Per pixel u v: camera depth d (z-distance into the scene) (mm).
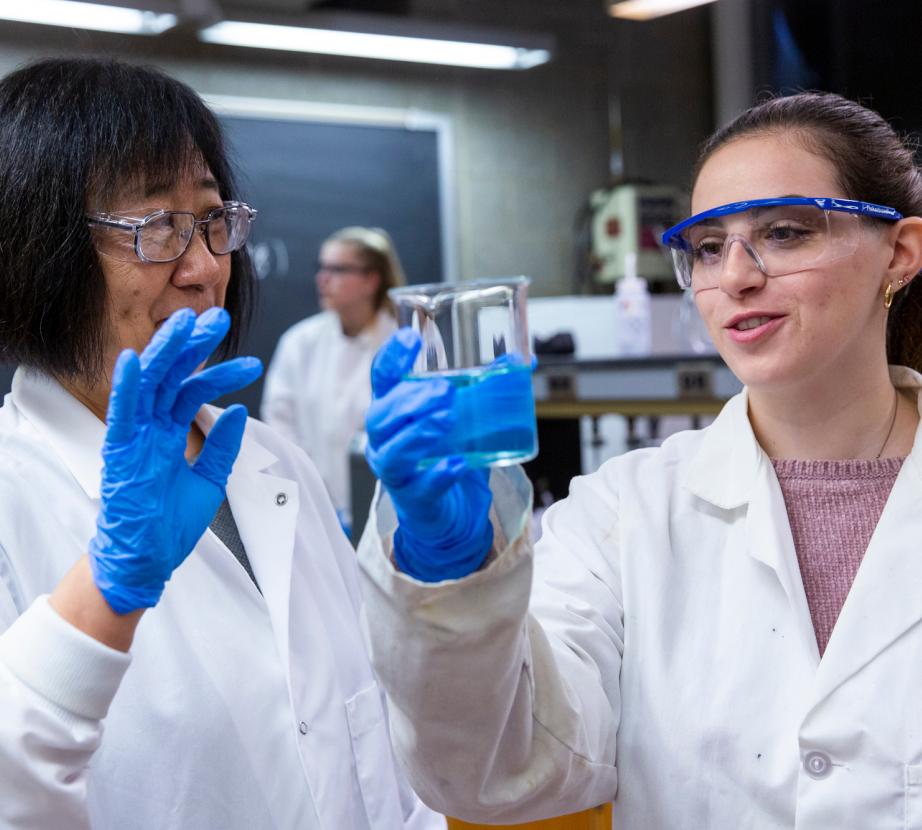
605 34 5934
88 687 952
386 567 868
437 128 5535
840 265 1077
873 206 1085
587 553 1220
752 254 1081
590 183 5973
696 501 1219
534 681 1022
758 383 1106
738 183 1112
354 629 1389
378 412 794
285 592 1271
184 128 1208
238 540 1323
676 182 6180
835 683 1061
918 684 1054
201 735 1167
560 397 3334
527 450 847
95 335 1186
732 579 1152
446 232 5586
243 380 1000
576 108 5914
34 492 1185
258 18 4641
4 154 1164
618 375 3168
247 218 1281
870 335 1152
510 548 868
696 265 1150
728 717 1090
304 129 5238
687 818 1098
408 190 5492
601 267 5531
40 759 946
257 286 1451
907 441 1198
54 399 1247
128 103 1174
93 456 1221
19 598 1131
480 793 988
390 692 927
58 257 1148
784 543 1140
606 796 1134
